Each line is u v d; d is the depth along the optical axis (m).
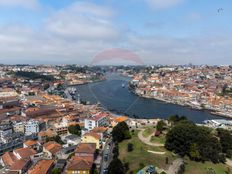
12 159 186.12
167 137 184.62
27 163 177.75
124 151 181.12
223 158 181.75
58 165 173.38
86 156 177.62
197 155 167.62
